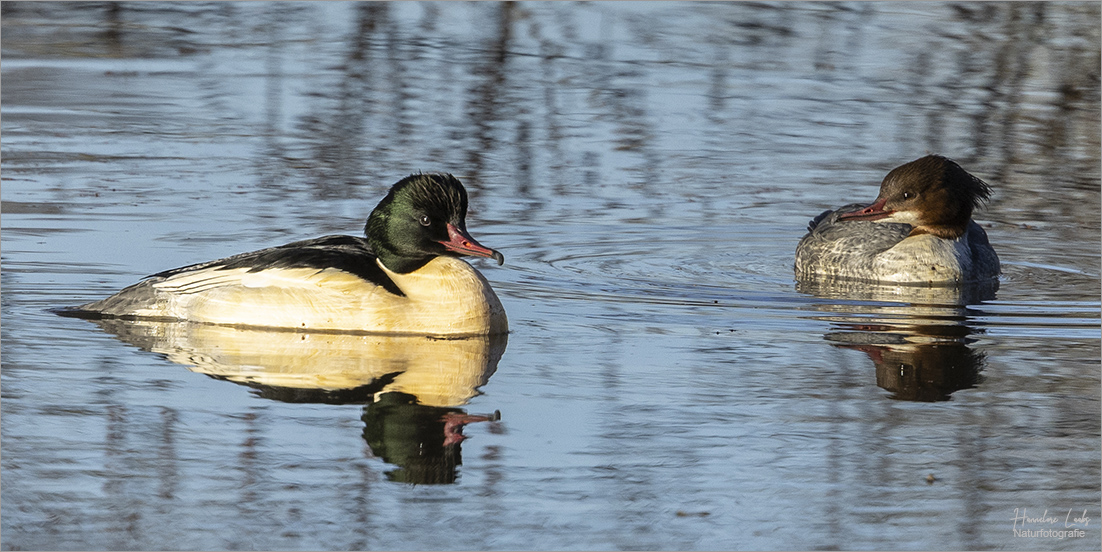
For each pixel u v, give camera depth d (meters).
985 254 16.41
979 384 11.55
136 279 14.71
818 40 28.05
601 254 16.94
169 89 24.23
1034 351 12.66
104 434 9.93
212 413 10.38
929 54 27.20
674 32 28.70
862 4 30.20
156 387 10.98
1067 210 19.48
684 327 13.45
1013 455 9.88
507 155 21.23
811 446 10.00
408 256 12.75
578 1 30.39
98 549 8.20
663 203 19.31
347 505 8.77
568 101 24.23
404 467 9.44
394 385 11.19
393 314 12.63
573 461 9.60
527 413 10.55
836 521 8.74
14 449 9.66
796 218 18.92
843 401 11.04
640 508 8.84
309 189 18.98
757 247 17.69
